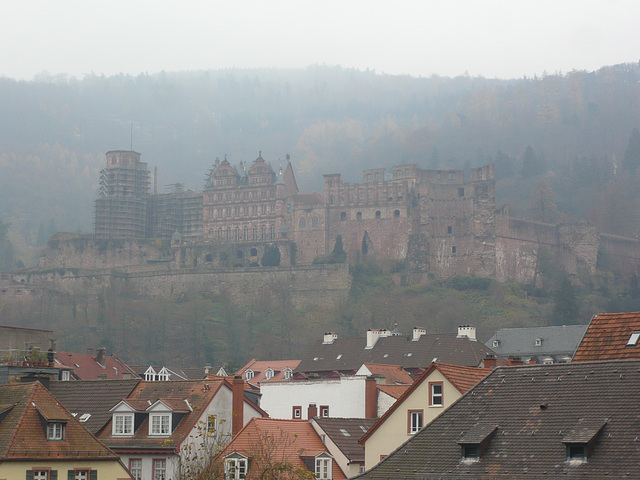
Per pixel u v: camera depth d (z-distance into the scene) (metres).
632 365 86.69
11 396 119.25
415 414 111.88
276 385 173.00
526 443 83.94
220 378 147.12
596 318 106.19
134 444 134.25
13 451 111.50
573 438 80.88
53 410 117.69
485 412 89.06
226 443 131.12
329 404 167.88
